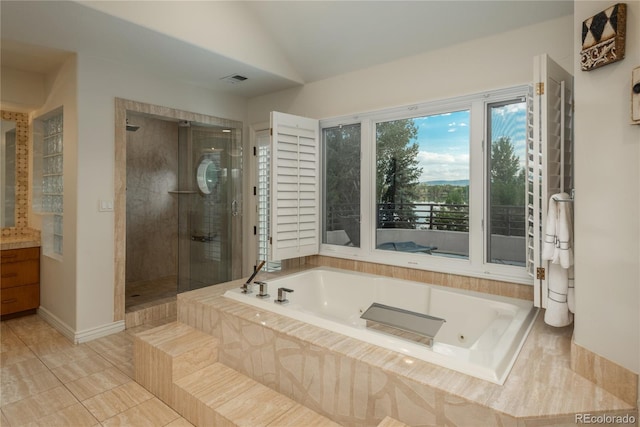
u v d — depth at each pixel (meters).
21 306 3.65
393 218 3.31
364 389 1.71
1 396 2.32
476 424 1.41
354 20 2.95
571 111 2.32
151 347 2.34
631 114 1.42
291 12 3.10
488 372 1.57
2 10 2.35
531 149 2.29
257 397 2.03
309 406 1.93
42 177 3.96
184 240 4.21
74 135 3.08
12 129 4.05
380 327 2.12
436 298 2.81
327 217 3.79
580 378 1.60
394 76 3.20
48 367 2.70
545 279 2.06
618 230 1.49
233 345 2.34
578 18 1.68
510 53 2.60
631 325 1.43
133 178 4.90
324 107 3.72
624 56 1.46
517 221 2.66
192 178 4.20
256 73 3.52
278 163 3.32
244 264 4.52
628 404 1.42
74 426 2.03
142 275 5.01
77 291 3.10
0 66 3.36
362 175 3.45
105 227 3.25
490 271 2.74
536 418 1.33
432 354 1.72
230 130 4.37
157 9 2.65
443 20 2.70
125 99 3.35
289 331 2.05
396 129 3.26
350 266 3.53
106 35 2.72
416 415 1.56
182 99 3.81
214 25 3.01
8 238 3.90
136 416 2.12
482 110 2.75
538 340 1.99
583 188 1.65
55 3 2.27
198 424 2.01
